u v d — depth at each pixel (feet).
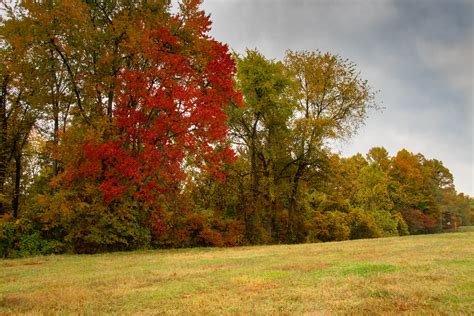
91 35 77.87
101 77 80.48
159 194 83.87
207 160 85.20
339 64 119.75
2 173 102.68
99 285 38.65
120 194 74.84
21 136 103.40
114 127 79.15
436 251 56.39
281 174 121.29
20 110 95.20
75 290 36.09
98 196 75.87
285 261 51.47
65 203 73.00
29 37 73.61
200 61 85.56
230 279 38.55
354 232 163.22
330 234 147.74
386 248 63.87
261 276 39.40
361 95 117.60
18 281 43.29
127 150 80.02
